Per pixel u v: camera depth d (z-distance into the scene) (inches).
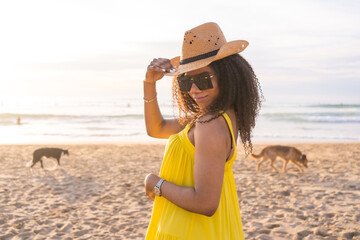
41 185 338.6
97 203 275.0
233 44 51.3
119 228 216.8
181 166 55.0
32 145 733.3
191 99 61.4
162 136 72.4
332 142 825.5
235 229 59.4
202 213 50.4
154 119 70.2
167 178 56.4
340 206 262.4
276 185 338.3
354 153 593.3
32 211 250.5
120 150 642.8
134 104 3484.3
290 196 295.7
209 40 53.9
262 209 257.0
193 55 53.9
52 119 1626.5
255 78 58.4
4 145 732.0
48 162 486.3
